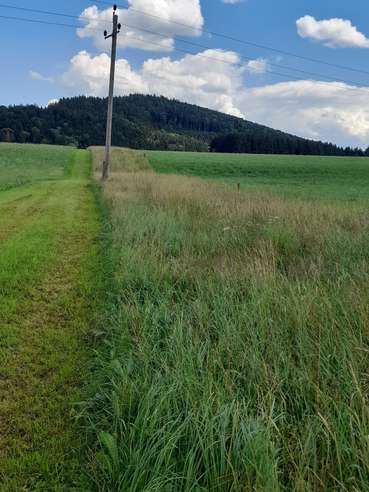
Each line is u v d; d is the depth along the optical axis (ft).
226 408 7.69
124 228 28.07
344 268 16.89
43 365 11.35
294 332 11.52
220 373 9.64
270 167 155.74
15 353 11.99
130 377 10.06
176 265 18.98
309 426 7.38
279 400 8.83
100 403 9.55
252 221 28.02
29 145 218.18
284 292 14.37
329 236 22.65
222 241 23.63
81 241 26.96
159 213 32.09
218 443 7.17
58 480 7.48
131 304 15.08
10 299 16.21
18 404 9.63
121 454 7.61
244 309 12.94
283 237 22.88
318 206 33.32
